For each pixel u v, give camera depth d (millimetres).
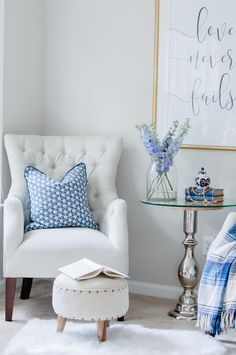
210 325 3055
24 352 2953
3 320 3518
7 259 3449
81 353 2957
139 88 4133
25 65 4262
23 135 4043
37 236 3523
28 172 3855
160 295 4137
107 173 3971
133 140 4168
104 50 4227
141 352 2982
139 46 4117
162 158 3682
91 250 3459
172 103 4027
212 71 3902
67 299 3043
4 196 4105
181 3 3955
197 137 3971
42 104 4445
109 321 3328
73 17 4316
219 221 3963
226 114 3879
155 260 4160
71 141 4086
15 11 4145
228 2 3830
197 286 4020
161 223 4129
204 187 3680
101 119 4266
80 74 4316
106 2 4199
